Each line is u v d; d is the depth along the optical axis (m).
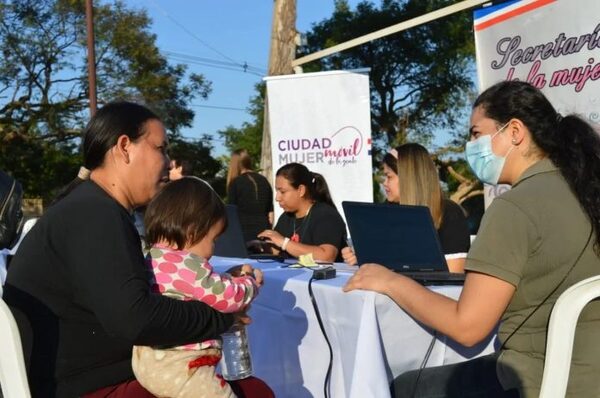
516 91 2.02
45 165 25.97
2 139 25.09
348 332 2.13
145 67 26.59
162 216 1.93
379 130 27.77
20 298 1.78
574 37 3.79
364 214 2.57
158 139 1.99
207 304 1.87
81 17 25.47
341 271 2.68
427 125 27.59
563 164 1.87
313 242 3.86
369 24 26.52
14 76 25.22
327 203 4.09
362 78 6.30
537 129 1.98
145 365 1.81
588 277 1.80
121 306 1.65
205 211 1.94
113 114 1.96
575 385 1.82
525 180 1.91
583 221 1.79
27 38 25.02
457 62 26.78
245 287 1.97
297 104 6.45
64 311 1.78
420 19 5.42
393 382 2.06
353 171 6.34
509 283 1.80
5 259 2.29
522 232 1.81
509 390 1.92
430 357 2.16
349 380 2.15
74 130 25.94
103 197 1.81
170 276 1.88
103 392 1.81
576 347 1.83
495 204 1.87
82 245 1.70
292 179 3.98
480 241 1.85
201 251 1.96
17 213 3.48
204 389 1.82
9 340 1.73
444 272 2.46
